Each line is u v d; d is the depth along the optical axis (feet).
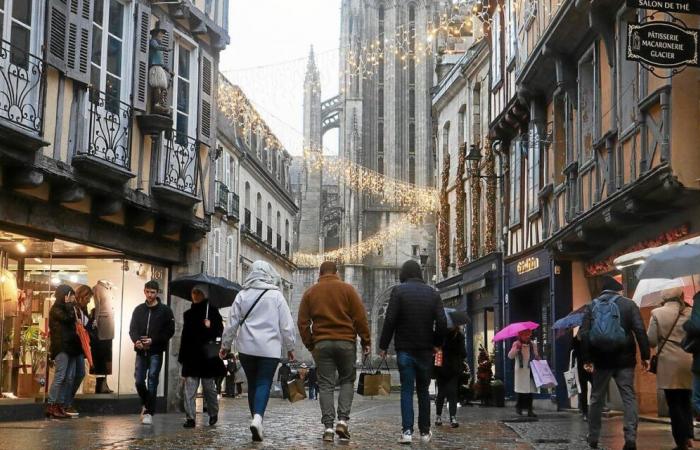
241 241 129.18
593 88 59.93
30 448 28.68
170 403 60.29
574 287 69.41
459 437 37.83
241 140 128.36
